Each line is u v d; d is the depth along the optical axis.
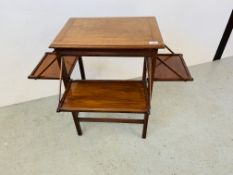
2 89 1.63
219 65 2.17
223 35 2.01
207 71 2.08
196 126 1.50
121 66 1.82
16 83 1.64
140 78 1.96
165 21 1.67
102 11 1.48
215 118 1.56
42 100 1.79
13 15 1.32
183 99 1.75
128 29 1.11
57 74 1.22
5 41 1.40
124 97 1.20
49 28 1.44
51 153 1.35
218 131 1.46
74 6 1.40
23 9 1.31
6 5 1.27
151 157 1.30
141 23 1.17
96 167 1.26
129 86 1.29
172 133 1.45
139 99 1.17
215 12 1.77
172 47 1.87
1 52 1.44
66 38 1.03
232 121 1.53
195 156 1.30
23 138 1.46
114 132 1.48
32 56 1.53
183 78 1.14
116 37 1.03
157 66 1.26
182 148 1.35
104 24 1.18
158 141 1.40
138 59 1.82
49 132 1.50
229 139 1.39
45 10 1.36
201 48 2.02
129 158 1.30
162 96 1.79
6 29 1.36
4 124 1.57
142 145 1.38
